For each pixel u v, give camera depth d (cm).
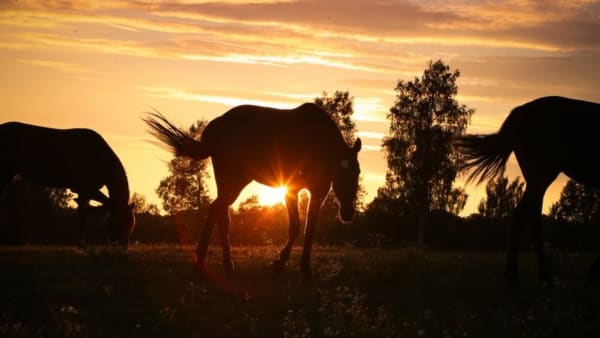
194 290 1126
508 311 1011
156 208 4716
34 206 4075
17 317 989
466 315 982
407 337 898
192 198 4159
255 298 1102
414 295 1116
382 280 1207
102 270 1318
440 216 4178
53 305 1047
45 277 1239
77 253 1573
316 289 1160
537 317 961
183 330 937
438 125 4491
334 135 1259
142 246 1827
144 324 968
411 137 4444
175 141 1334
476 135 1199
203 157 1333
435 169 4300
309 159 1257
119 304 1062
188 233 4038
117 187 1806
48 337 898
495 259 1505
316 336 914
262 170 1309
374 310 1034
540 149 1131
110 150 1834
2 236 3978
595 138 1112
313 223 1252
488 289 1138
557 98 1156
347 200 1236
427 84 4547
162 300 1085
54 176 1805
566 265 1377
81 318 984
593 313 980
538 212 1143
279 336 905
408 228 4003
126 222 1802
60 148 1795
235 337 902
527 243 2709
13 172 1803
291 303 1066
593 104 1142
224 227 1290
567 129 1121
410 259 1340
